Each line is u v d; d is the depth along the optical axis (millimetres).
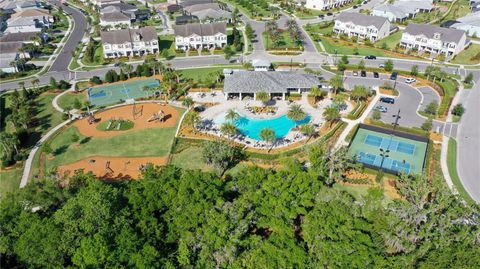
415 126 142375
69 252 76625
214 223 80438
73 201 86312
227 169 120688
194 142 133375
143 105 160000
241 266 77125
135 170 120938
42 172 120250
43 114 156000
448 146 131250
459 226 85812
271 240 80875
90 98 168750
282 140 134250
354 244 78188
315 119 146750
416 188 97812
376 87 173625
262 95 151000
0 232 82812
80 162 125000
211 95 166125
